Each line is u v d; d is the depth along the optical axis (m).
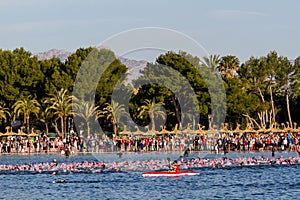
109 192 81.94
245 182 89.94
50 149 161.62
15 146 160.12
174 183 89.00
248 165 112.62
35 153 156.50
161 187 85.44
